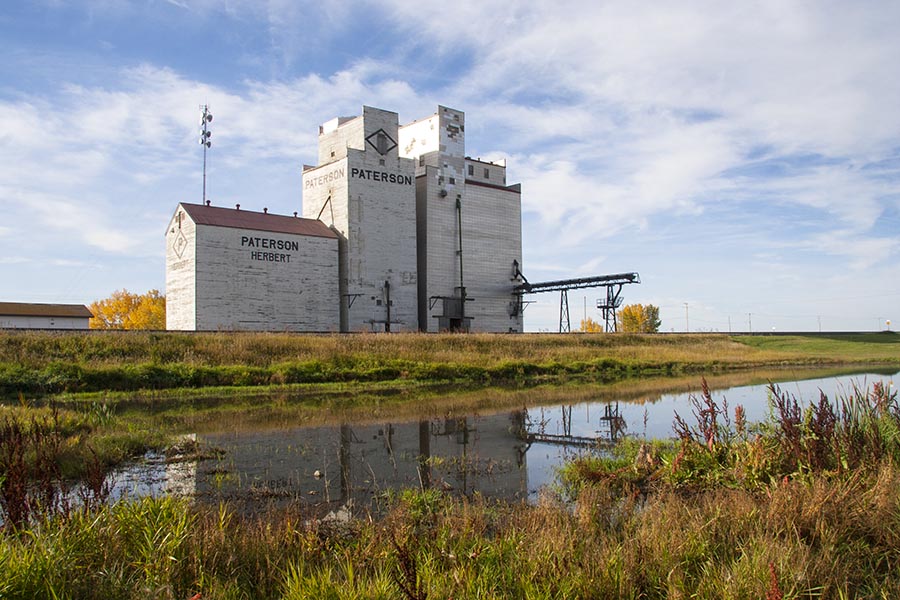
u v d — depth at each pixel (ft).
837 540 26.27
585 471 42.34
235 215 177.78
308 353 127.44
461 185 224.74
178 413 77.00
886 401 42.52
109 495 33.32
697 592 21.76
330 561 25.09
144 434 56.34
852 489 30.01
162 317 302.45
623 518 30.40
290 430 64.28
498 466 47.50
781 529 26.55
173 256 175.73
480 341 160.35
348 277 191.01
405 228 204.54
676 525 26.86
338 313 190.49
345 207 193.16
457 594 21.43
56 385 94.02
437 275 216.33
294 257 181.98
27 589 20.33
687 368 155.02
